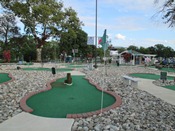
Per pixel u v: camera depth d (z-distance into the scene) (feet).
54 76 50.49
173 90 35.27
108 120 18.01
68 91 32.37
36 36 125.08
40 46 128.88
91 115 19.30
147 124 17.38
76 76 53.16
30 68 81.30
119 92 31.14
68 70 72.59
